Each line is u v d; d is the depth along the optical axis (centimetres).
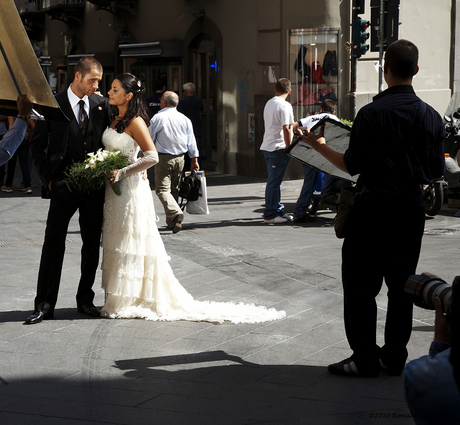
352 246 363
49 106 384
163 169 856
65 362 410
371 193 354
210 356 417
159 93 1377
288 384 369
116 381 378
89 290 515
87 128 494
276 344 437
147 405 344
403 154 347
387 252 361
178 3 1739
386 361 379
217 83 1627
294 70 1445
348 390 359
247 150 1538
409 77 355
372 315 371
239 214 1017
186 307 506
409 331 377
